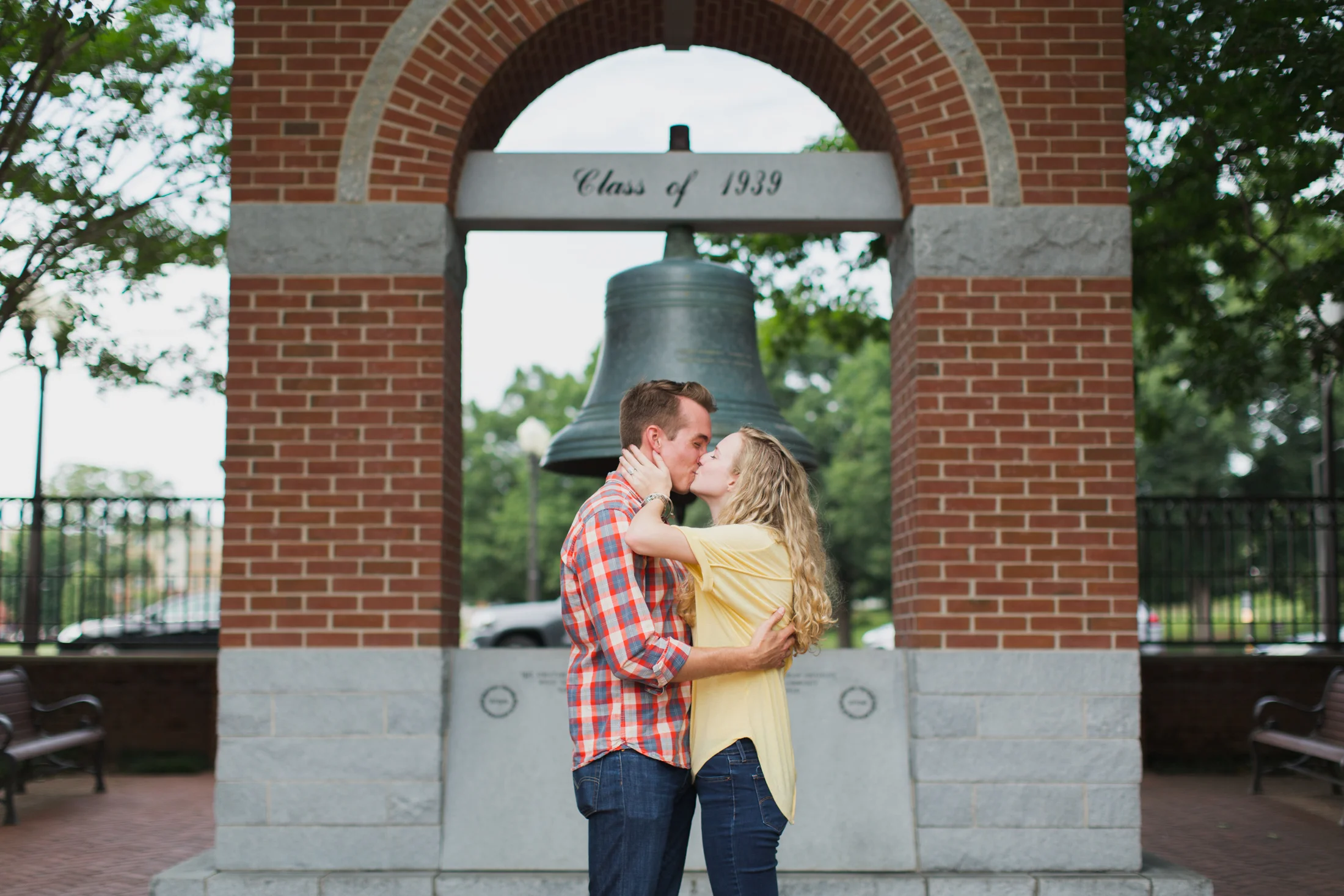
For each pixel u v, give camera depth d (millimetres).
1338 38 8211
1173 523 12562
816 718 5758
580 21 6141
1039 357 5867
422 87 5926
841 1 6000
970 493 5805
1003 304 5891
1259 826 8406
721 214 6094
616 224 6176
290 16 5941
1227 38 9031
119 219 9531
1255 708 11016
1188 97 9672
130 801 9609
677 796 3393
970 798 5629
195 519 12016
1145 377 28109
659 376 5922
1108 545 5785
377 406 5812
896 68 5980
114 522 11898
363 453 5789
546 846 5602
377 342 5828
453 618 6098
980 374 5855
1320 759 10930
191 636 12594
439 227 5863
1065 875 5543
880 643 22906
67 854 7410
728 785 3320
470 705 5762
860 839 5621
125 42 9062
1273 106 9062
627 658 3215
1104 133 5949
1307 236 12078
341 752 5621
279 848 5570
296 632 5695
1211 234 11031
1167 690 11516
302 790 5598
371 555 5738
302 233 5859
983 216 5906
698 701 3410
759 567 3404
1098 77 5969
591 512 3375
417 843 5582
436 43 5945
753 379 6078
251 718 5633
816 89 6629
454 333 6133
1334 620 12109
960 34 5977
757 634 3291
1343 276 10445
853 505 33406
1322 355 10961
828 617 3445
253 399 5809
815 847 5609
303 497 5766
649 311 6047
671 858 3451
